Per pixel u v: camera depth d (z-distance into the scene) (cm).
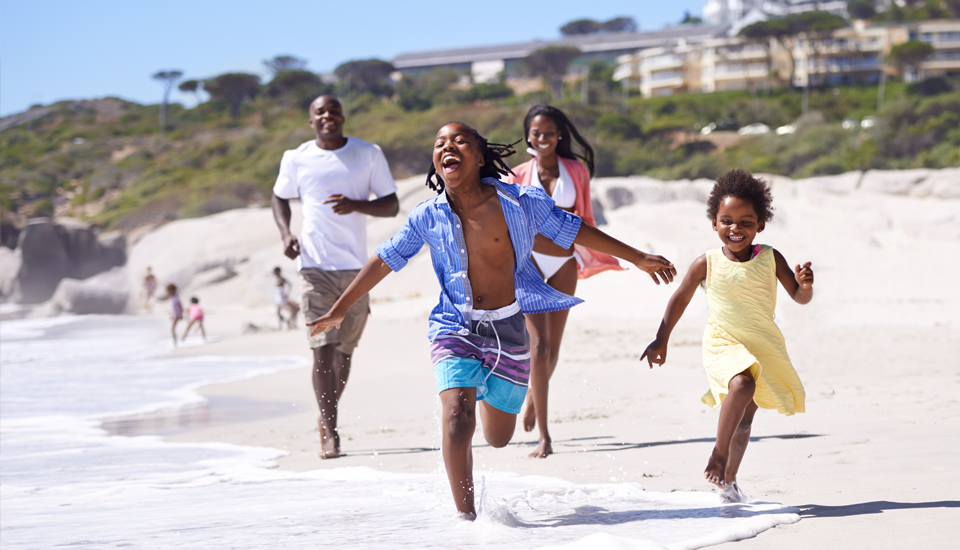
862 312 1734
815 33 12300
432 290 2936
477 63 18825
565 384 914
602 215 3394
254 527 348
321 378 606
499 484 423
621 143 9175
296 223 3734
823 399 697
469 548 294
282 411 907
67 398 1081
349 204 620
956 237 3241
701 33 17150
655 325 1658
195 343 2133
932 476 374
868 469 401
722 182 369
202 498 443
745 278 361
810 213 3428
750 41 12556
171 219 6712
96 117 14050
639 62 14525
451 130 367
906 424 536
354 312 629
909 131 7794
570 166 623
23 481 540
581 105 10238
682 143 9506
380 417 792
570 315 1916
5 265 4869
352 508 387
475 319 371
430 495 413
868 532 290
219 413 914
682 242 2769
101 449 679
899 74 12069
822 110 10444
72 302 3647
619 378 943
